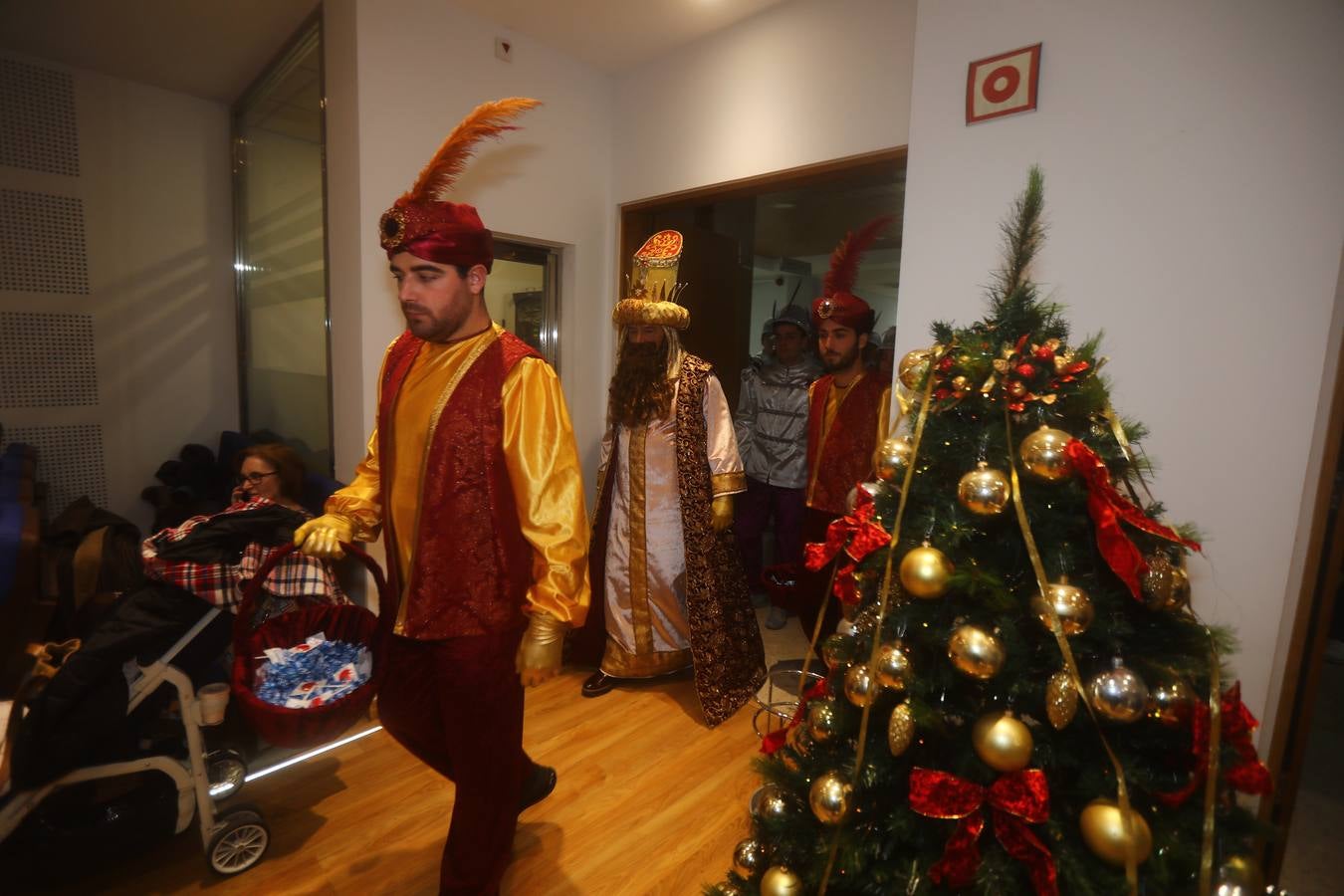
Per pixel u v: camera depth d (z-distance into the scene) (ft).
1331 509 4.17
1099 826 2.88
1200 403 4.59
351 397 8.55
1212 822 2.80
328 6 8.45
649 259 7.62
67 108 10.68
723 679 7.49
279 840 5.56
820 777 3.60
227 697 5.29
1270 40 4.22
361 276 8.10
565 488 4.23
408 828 5.74
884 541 3.50
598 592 8.43
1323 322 4.11
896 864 3.32
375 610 8.56
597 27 9.19
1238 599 4.52
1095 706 2.95
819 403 8.57
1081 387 3.38
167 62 10.55
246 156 11.82
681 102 9.76
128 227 11.39
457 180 8.98
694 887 5.18
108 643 4.57
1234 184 4.38
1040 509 3.27
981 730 3.04
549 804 6.12
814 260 18.65
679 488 7.68
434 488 4.21
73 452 11.14
